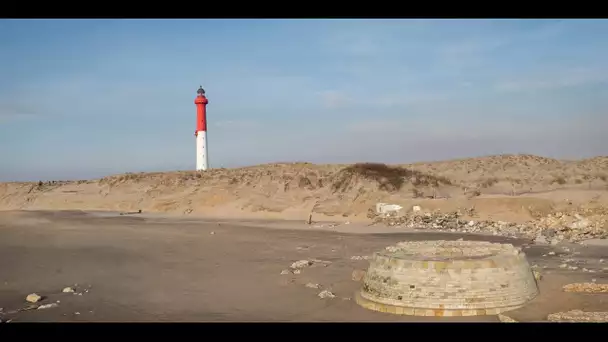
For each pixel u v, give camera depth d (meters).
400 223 37.44
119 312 15.54
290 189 53.41
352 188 52.16
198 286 18.94
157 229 37.72
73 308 16.11
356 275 19.22
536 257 22.97
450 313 13.48
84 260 24.98
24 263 24.31
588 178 56.78
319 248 27.53
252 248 28.03
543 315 12.94
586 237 28.56
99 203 60.75
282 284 18.80
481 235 31.05
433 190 52.53
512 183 57.44
